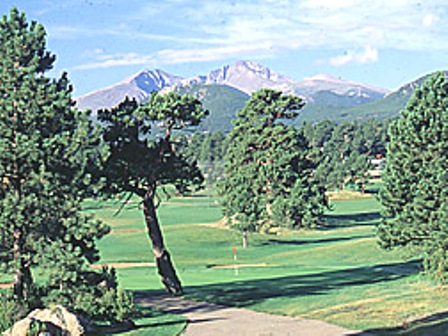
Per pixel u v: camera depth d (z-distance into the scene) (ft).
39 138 104.94
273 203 319.47
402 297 118.52
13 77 105.60
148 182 142.82
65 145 105.29
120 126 134.92
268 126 344.49
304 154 345.51
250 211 271.08
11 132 104.22
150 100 139.74
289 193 323.98
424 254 146.72
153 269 193.88
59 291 102.37
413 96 143.13
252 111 342.03
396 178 141.38
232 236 290.15
